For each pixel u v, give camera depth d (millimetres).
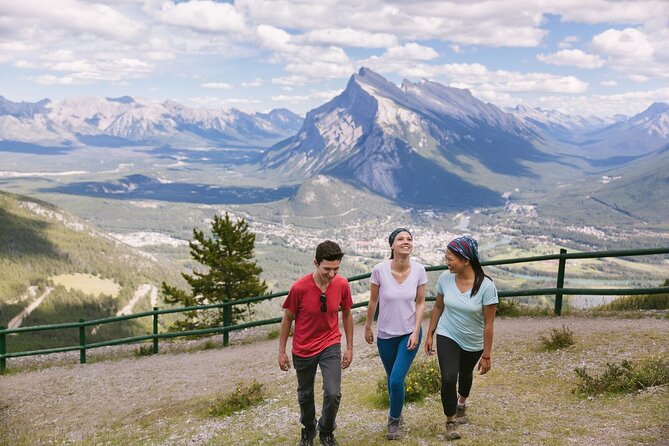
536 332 9742
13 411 11320
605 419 5465
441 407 6562
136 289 195750
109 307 171625
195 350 15672
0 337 15625
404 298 5484
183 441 7332
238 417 7980
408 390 6941
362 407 7195
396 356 5613
